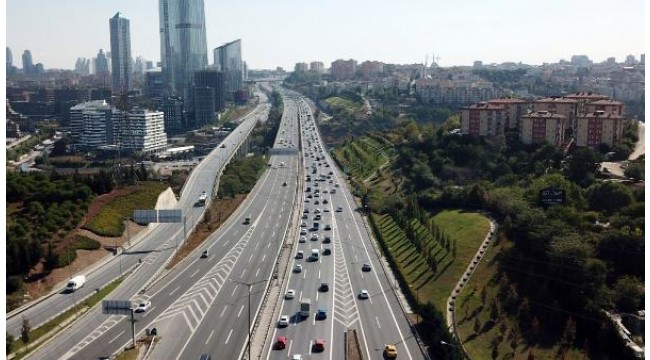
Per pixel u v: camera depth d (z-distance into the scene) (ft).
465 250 577.02
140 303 477.36
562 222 531.50
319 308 479.00
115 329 438.40
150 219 633.20
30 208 628.28
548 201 624.18
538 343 417.69
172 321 452.35
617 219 540.93
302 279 551.18
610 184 619.67
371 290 524.93
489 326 444.55
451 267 551.18
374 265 596.70
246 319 455.63
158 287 526.57
